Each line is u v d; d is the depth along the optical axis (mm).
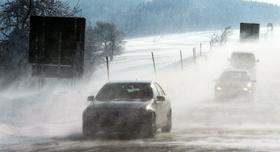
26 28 66562
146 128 32562
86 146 28953
